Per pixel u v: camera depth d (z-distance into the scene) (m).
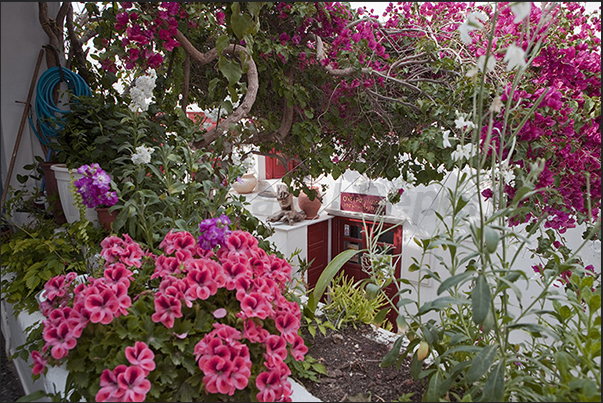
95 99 2.08
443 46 2.20
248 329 1.29
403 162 2.38
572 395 1.11
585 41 1.94
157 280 1.49
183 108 2.32
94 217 1.93
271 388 1.21
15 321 1.83
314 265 4.65
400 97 2.38
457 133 2.08
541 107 1.86
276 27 2.28
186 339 1.23
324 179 4.68
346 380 1.54
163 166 1.79
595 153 1.87
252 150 2.66
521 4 1.02
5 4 2.05
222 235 1.39
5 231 2.16
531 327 1.14
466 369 1.41
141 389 1.09
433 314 3.90
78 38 2.42
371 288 1.65
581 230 2.90
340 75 2.20
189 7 1.97
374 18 2.26
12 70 2.14
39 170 2.34
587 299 1.25
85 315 1.22
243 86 2.05
